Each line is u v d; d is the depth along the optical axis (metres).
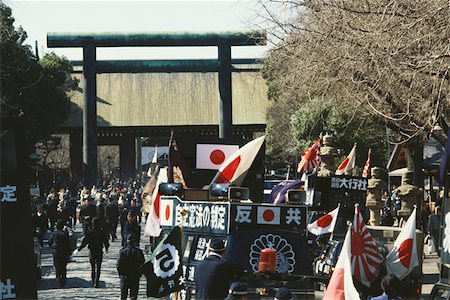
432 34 23.53
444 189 18.41
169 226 20.72
